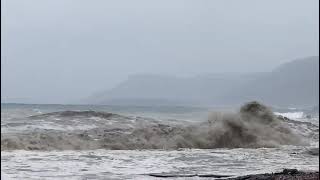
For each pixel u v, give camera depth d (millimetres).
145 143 34875
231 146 36781
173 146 35094
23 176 20250
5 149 29641
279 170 23141
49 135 34000
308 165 25203
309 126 50188
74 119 46375
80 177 20391
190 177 20875
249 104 42281
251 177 19484
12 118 48469
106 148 33188
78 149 31844
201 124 39750
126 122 46406
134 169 22906
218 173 22047
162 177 20766
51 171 21703
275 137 38750
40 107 94188
